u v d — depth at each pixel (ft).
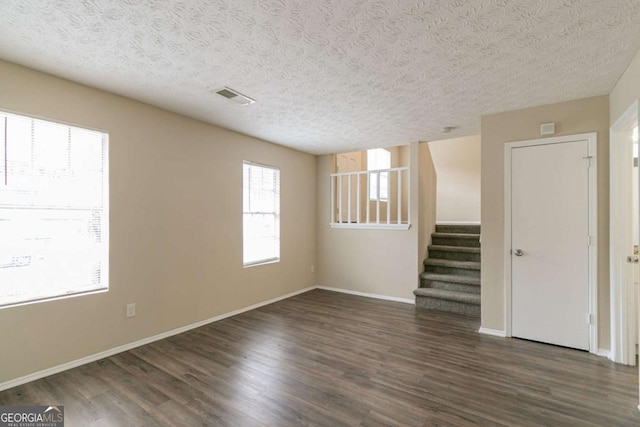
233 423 6.04
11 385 7.20
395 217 24.41
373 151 22.68
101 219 8.88
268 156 14.65
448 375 7.87
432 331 10.96
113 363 8.45
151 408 6.50
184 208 10.96
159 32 6.05
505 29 5.89
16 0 5.04
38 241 7.73
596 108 9.14
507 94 9.04
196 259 11.37
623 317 8.52
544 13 5.41
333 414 6.30
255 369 8.17
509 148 10.39
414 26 5.81
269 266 14.66
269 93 8.99
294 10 5.35
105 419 6.15
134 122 9.52
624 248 8.58
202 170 11.59
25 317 7.43
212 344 9.79
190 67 7.47
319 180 17.95
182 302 10.89
